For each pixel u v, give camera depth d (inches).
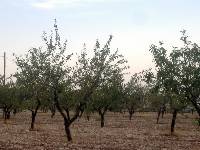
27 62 1881.2
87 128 2325.3
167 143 1579.7
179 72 1164.5
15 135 1728.6
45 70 1651.1
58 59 1658.5
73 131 2073.1
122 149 1342.3
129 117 3946.9
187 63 1171.3
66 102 1604.3
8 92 2783.0
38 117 3612.2
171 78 1165.7
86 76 1631.4
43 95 1758.1
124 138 1742.1
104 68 1636.3
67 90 1616.6
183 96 1164.5
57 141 1526.8
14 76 2058.3
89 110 2513.5
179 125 2787.9
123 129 2306.8
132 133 2021.4
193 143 1608.0
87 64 1637.6
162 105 2881.4
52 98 1668.3
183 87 1157.1
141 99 3585.1
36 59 1740.9
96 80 1633.9
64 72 1642.5
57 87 1612.9
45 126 2405.3
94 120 3314.5
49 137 1686.8
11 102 2810.0
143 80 1225.4
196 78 1149.7
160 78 1182.3
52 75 1635.1
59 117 3624.5
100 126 2549.2
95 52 1637.6
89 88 1626.5
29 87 1991.9
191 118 3821.4
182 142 1635.1
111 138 1724.9
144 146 1449.3
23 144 1389.0
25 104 2224.4
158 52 1190.9
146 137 1817.2
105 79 1644.9
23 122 2780.5
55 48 1664.6
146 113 5073.8
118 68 1660.9
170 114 4877.0
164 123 3024.1
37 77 1760.6
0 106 2923.2
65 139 1620.3
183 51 1178.6
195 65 1168.2
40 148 1286.9
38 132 1937.7
